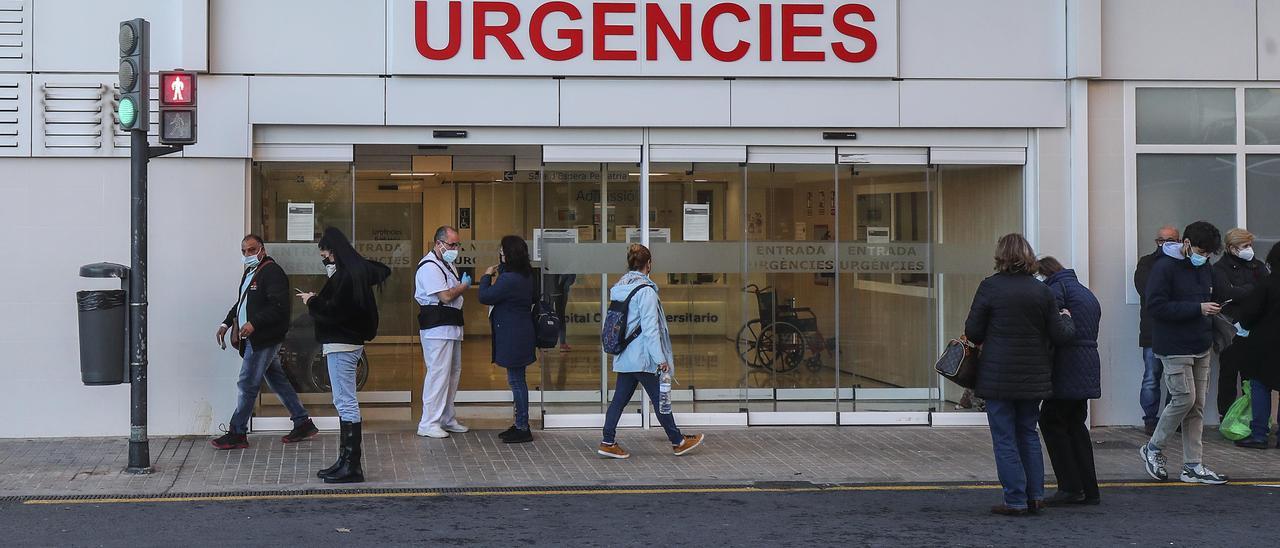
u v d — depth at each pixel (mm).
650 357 10508
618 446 10641
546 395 12234
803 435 11844
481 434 11766
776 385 12352
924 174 12328
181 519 8156
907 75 12094
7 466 10047
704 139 12086
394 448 10984
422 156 12695
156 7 11414
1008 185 12438
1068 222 12258
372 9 11625
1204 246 9250
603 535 7723
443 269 11492
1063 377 8438
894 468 10234
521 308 11297
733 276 12234
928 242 12383
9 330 11281
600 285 12242
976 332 8273
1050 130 12234
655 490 9305
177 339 11453
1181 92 12414
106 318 9602
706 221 12180
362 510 8484
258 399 11781
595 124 11859
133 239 9625
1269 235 12484
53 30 11297
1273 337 10562
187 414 11484
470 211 13133
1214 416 12406
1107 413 12305
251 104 11508
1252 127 12477
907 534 7770
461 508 8578
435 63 11648
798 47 11953
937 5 12094
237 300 11422
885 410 12422
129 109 9422
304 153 11719
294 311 11852
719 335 12266
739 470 10109
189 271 11461
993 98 12141
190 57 11281
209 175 11477
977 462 10516
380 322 12641
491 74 11711
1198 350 9367
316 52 11586
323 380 11906
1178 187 12414
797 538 7645
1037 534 7770
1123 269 12297
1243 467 10273
